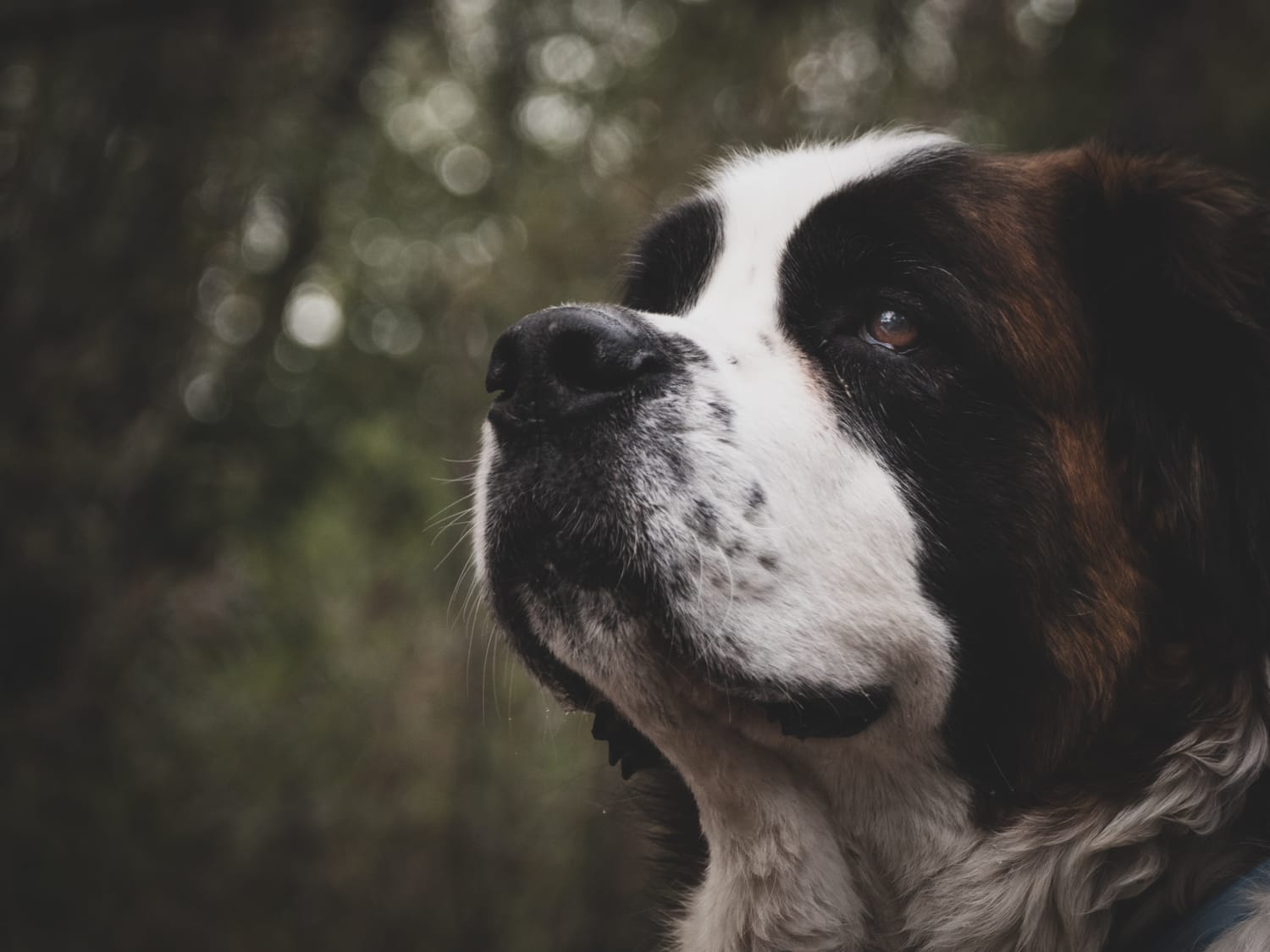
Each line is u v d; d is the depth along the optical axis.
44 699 6.82
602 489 2.54
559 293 6.59
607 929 6.16
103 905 6.63
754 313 2.92
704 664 2.56
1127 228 2.88
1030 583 2.75
